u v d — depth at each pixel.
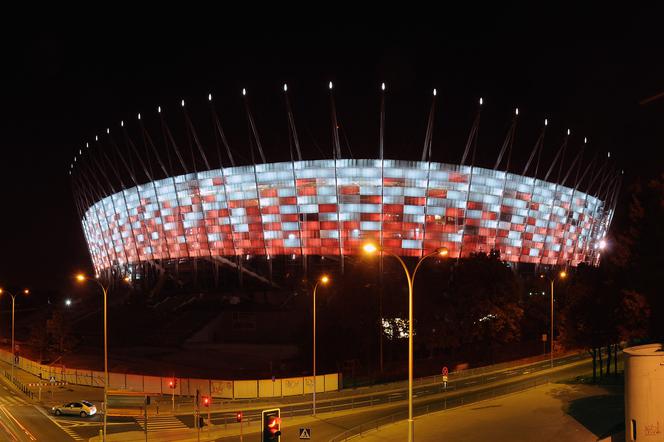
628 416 30.00
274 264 110.50
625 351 31.23
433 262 105.75
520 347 84.06
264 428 20.39
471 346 77.94
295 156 105.75
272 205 108.12
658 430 28.91
